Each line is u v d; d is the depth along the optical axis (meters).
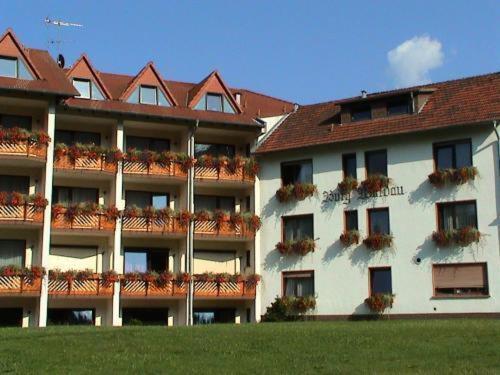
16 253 35.81
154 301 38.62
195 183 39.53
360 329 23.47
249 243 40.59
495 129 34.47
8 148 34.12
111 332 23.47
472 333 21.70
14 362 18.48
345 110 39.69
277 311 37.88
